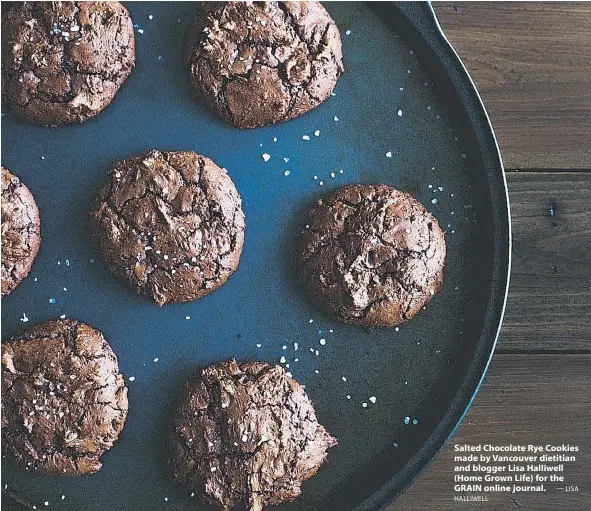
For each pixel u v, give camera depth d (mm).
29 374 479
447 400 495
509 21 541
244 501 474
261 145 511
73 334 487
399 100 513
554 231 543
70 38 491
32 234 495
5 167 506
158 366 499
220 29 495
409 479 477
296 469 479
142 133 510
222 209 490
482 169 497
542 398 538
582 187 543
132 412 495
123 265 489
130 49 503
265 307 503
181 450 479
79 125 509
